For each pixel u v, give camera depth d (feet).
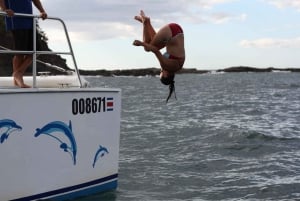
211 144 43.52
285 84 256.52
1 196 18.79
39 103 19.98
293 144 43.57
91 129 22.56
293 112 81.15
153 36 18.62
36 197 20.12
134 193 25.59
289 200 25.00
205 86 236.22
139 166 33.01
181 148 41.16
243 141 45.14
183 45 18.13
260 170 32.19
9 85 23.30
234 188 27.35
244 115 75.31
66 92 21.11
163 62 17.63
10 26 22.08
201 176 30.30
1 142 18.66
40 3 22.12
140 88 212.43
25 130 19.48
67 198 21.59
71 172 21.65
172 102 111.14
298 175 30.63
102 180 23.43
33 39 21.07
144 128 55.93
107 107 23.40
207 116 73.31
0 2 21.65
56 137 20.81
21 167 19.44
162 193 25.99
